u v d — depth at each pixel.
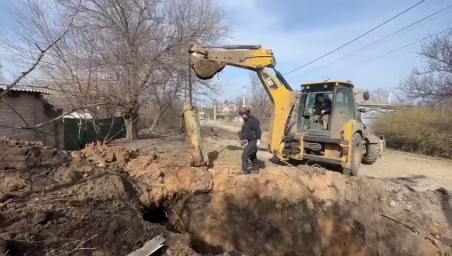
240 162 8.78
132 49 12.25
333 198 6.22
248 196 6.34
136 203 5.23
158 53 12.95
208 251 5.82
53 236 3.30
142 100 13.44
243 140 7.39
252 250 5.92
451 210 5.85
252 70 8.53
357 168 8.00
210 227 6.16
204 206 6.32
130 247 3.38
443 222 5.59
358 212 5.85
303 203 6.20
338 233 5.86
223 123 38.72
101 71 10.73
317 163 8.73
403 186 6.75
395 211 5.79
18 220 3.46
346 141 7.21
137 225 3.87
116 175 5.46
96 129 7.47
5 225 3.31
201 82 16.69
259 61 8.27
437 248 4.91
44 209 3.83
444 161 11.41
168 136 16.48
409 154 13.11
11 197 4.03
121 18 12.78
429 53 13.48
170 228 5.82
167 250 3.34
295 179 6.49
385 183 6.88
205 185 6.40
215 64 8.16
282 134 8.13
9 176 4.42
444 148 12.27
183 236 3.80
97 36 11.87
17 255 2.88
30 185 4.44
